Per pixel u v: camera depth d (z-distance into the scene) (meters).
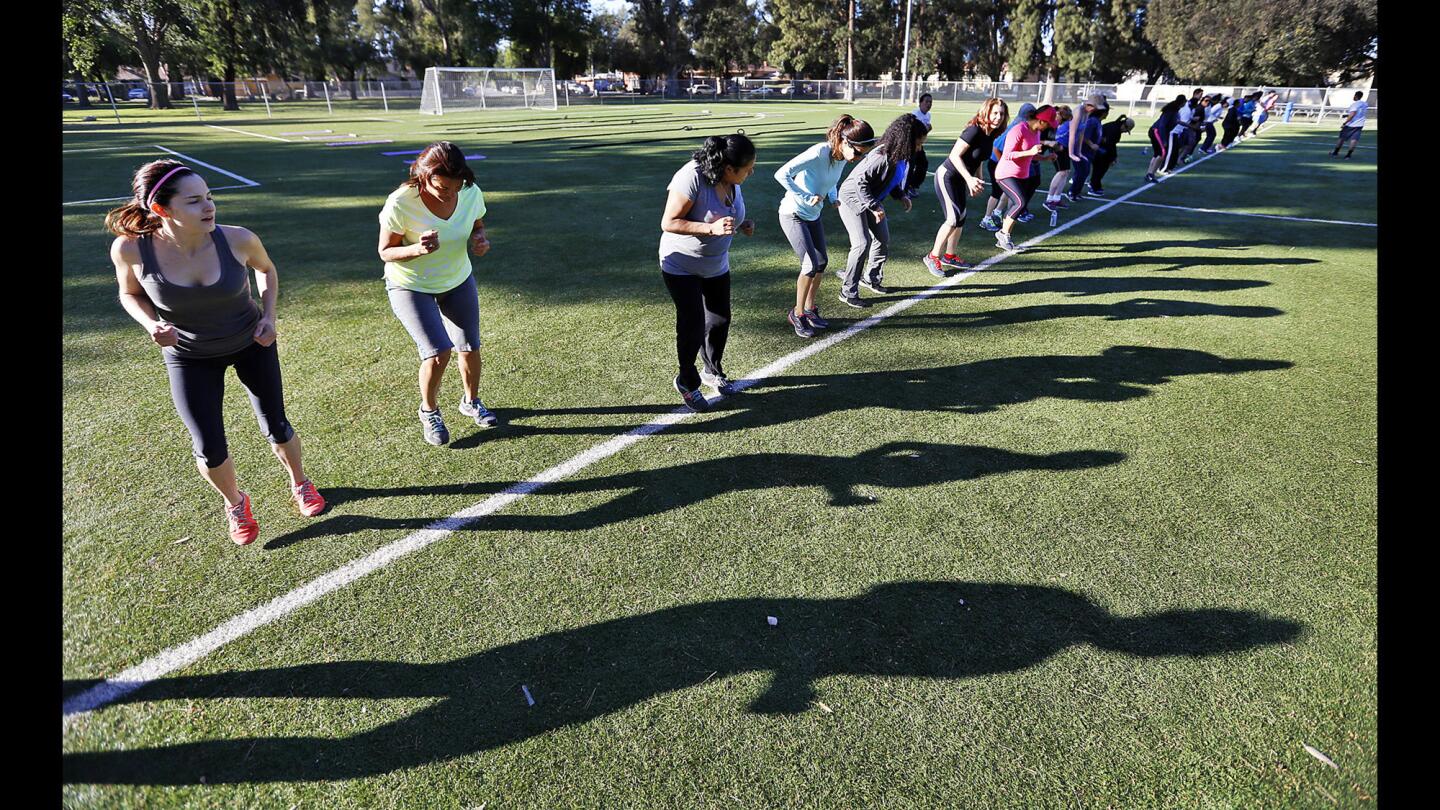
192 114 34.59
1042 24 50.78
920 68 55.56
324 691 2.25
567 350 5.02
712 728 2.14
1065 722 2.15
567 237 8.38
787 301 6.11
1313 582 2.73
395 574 2.78
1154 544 2.96
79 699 2.20
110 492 3.27
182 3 35.91
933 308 5.92
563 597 2.67
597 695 2.25
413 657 2.39
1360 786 1.92
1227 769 2.00
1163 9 41.44
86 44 32.19
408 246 3.29
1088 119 10.36
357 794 1.93
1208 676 2.31
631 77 68.81
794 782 1.98
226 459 2.79
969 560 2.87
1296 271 7.05
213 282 2.50
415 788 1.95
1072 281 6.70
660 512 3.18
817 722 2.16
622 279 6.70
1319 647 2.42
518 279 6.70
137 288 2.42
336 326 5.46
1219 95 17.66
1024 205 7.56
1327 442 3.76
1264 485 3.38
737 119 29.31
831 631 2.51
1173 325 5.52
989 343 5.16
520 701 2.23
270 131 23.73
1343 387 4.41
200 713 2.17
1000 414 4.10
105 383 4.42
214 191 11.57
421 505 3.22
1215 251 7.85
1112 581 2.75
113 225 2.30
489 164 14.76
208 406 2.69
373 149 17.89
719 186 3.63
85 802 1.86
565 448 3.72
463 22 54.81
